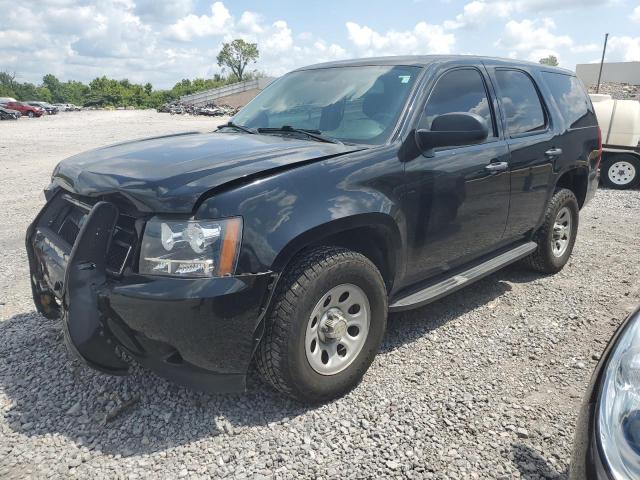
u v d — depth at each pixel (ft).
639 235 22.53
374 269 9.98
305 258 9.08
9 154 52.06
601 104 36.27
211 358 8.39
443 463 8.32
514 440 8.90
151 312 8.04
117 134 81.56
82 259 8.54
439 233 11.70
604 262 18.49
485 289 15.70
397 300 11.36
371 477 8.01
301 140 11.04
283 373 8.94
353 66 13.26
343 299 9.74
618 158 35.22
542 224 15.88
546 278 16.78
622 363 6.07
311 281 8.86
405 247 10.87
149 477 7.95
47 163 45.06
